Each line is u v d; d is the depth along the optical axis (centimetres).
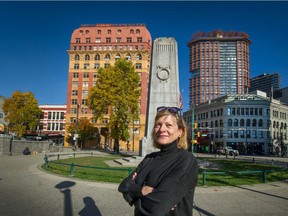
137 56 7500
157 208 176
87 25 7956
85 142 7125
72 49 7844
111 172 1480
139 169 236
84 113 7425
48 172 1428
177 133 236
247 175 1462
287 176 1443
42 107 8644
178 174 193
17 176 1296
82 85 7581
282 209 743
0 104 7500
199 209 735
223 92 15600
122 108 3819
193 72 16525
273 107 7294
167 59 2222
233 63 15712
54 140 7619
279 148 7212
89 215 662
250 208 750
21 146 3061
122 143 7038
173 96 2169
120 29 7856
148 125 2156
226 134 6869
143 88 7281
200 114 8338
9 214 663
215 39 15938
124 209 723
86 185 1066
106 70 4009
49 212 686
